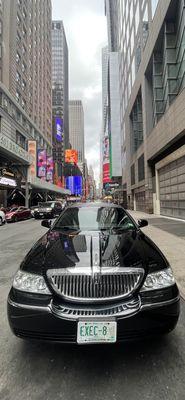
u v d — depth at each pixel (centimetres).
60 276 260
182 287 497
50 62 7694
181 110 1559
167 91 1888
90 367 264
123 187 5466
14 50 4256
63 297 253
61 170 10238
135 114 3647
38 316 251
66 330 245
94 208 524
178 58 1786
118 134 6588
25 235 1348
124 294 253
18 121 4378
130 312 246
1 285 537
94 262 275
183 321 363
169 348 295
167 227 1441
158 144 2155
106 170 9594
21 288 267
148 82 2658
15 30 4297
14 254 859
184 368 261
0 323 366
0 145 2533
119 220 472
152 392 230
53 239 370
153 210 2658
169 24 1888
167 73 1859
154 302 256
